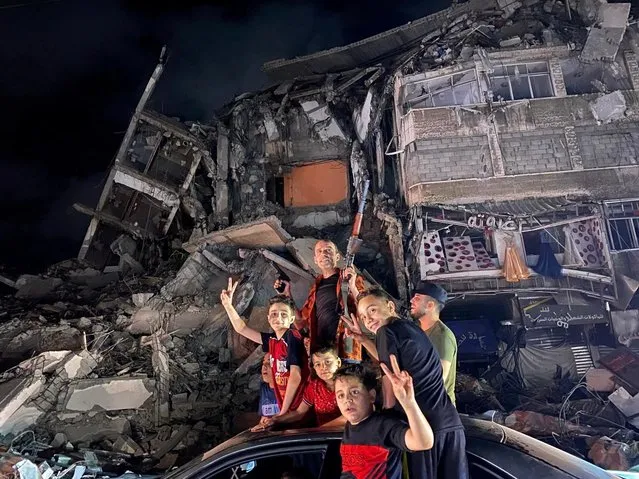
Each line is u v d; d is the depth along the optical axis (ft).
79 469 26.76
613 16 55.47
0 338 46.39
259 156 67.46
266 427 10.80
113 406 37.70
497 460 9.12
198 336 47.52
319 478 9.45
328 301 13.79
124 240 73.82
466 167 53.47
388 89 61.11
